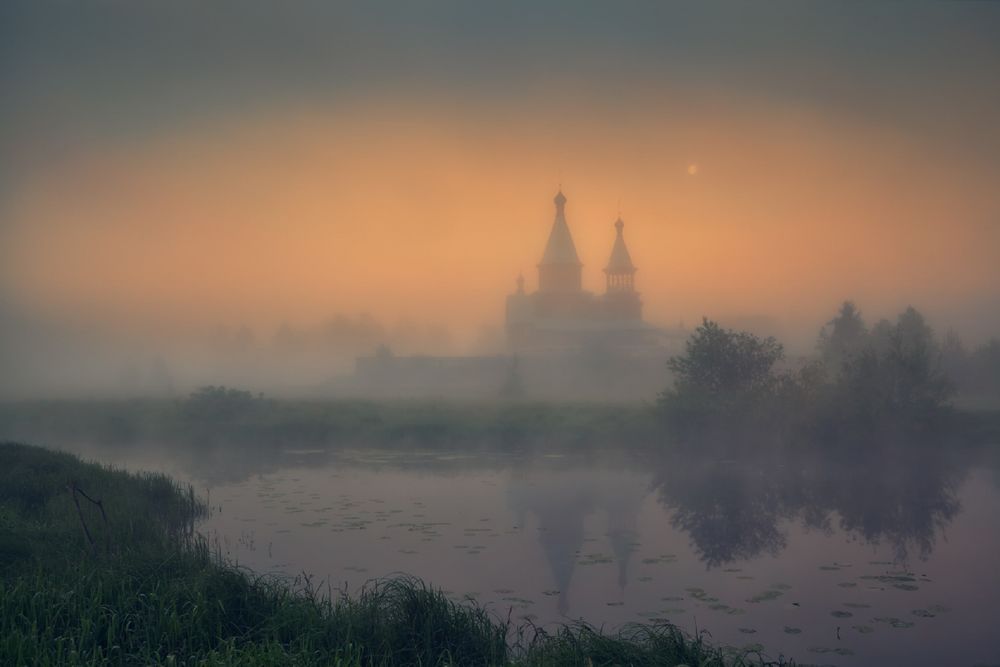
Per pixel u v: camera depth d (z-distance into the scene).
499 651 12.23
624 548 20.23
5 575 14.28
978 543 20.73
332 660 10.98
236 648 11.25
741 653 12.90
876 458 36.47
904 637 13.73
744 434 38.88
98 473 25.91
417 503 26.64
